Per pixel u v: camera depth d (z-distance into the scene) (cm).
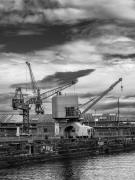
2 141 13775
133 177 10844
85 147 18950
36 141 15750
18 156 13762
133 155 18525
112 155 18600
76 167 12988
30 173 11400
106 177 10831
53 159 15925
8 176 10756
